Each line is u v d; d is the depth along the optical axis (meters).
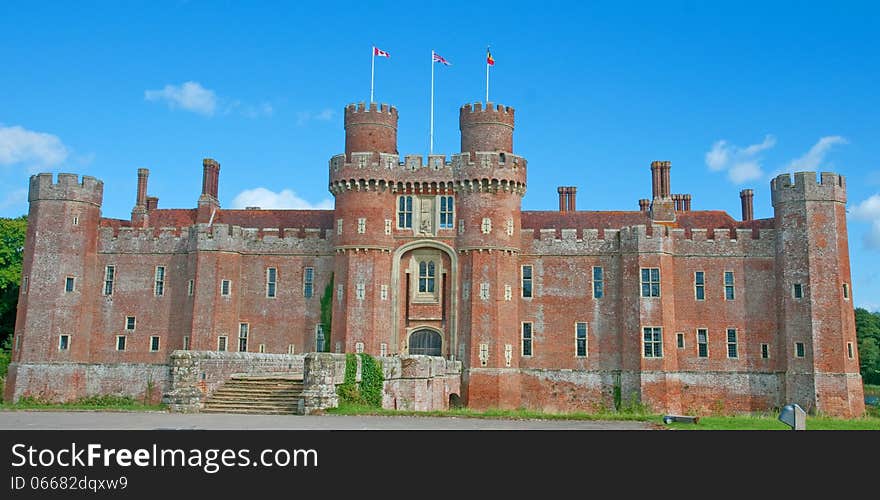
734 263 56.03
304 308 57.69
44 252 56.97
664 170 61.47
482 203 55.03
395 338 55.09
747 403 54.41
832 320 52.47
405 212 56.34
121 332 58.69
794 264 53.84
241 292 58.34
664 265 55.06
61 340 56.38
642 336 54.09
